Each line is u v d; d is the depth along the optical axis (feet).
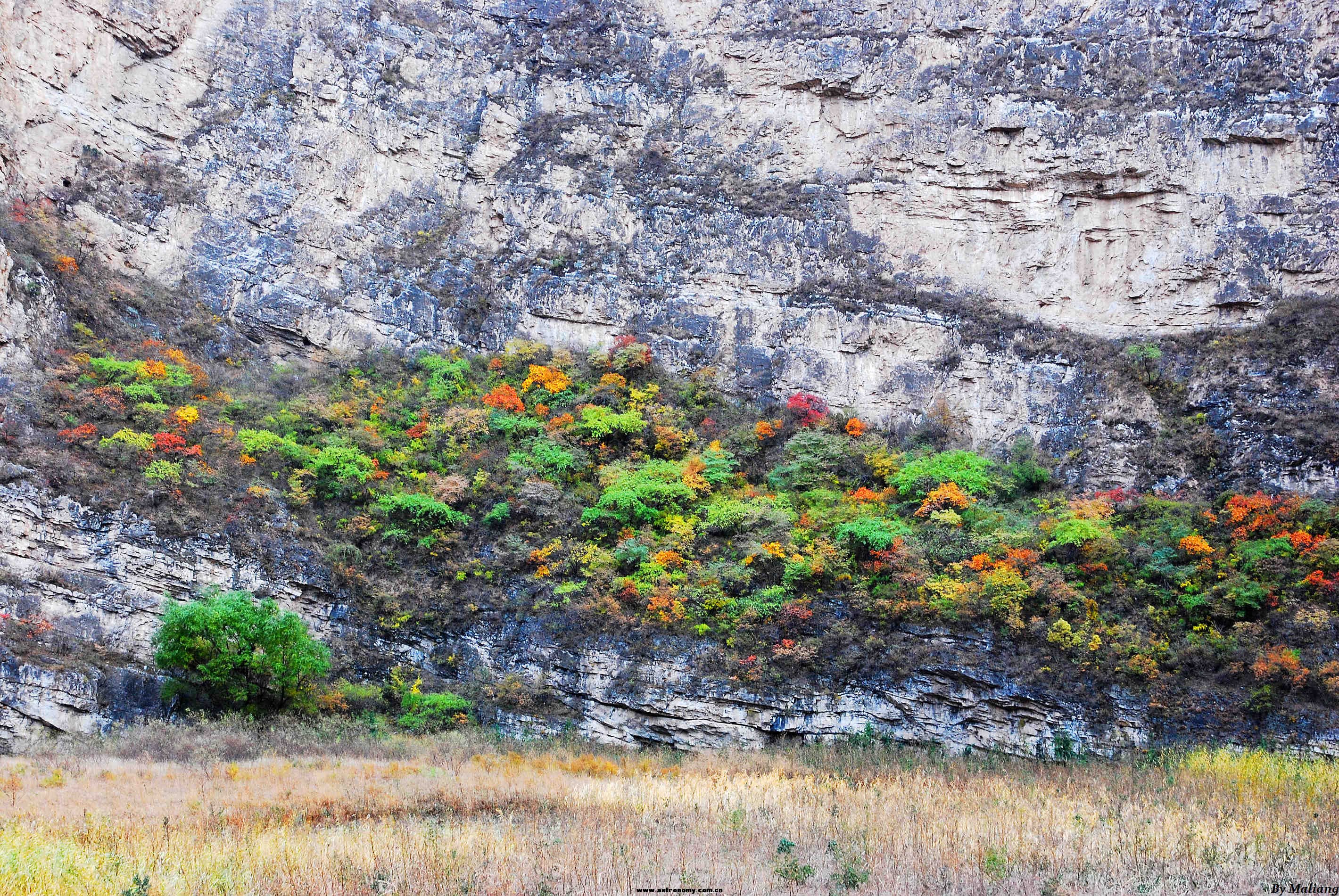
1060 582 109.91
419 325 159.22
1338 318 144.46
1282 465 132.87
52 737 90.33
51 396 114.52
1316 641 103.04
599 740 106.83
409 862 48.70
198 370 133.08
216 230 153.17
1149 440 143.23
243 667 98.12
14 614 96.02
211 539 110.22
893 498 133.69
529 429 139.44
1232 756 86.17
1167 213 161.99
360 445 132.57
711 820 61.62
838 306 158.30
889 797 71.51
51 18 144.87
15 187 134.21
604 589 115.03
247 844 51.16
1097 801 71.61
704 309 161.07
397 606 115.75
